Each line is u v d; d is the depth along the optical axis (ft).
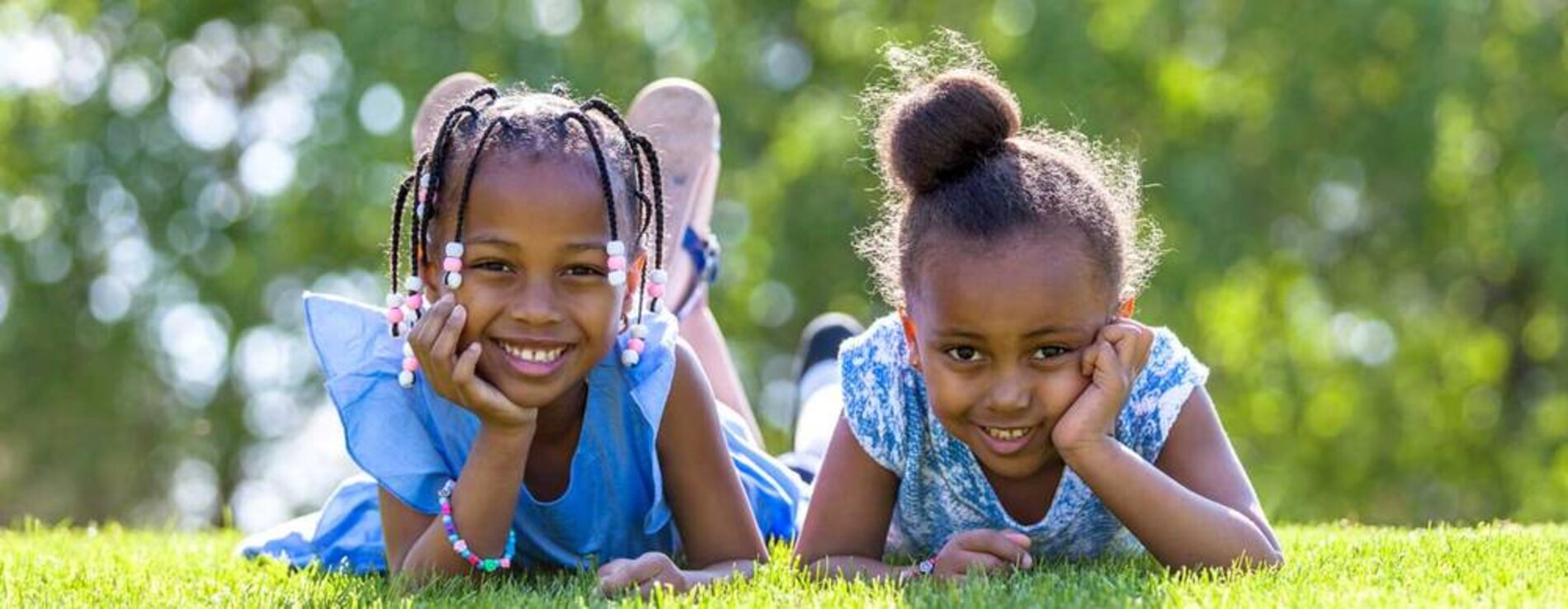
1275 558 11.58
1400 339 52.11
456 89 17.11
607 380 12.09
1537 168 46.91
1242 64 48.29
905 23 48.88
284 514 51.31
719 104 48.55
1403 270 51.88
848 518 12.41
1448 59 46.47
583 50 46.50
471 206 10.93
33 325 48.98
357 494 13.88
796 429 19.25
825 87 50.57
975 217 10.85
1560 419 52.60
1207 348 48.80
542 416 12.09
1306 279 50.62
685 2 48.91
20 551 14.76
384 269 45.78
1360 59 47.73
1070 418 11.07
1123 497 11.11
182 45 49.90
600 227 10.98
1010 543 11.19
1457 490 54.34
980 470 12.35
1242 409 50.57
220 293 47.88
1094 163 12.06
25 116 48.98
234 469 51.03
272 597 11.25
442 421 12.03
